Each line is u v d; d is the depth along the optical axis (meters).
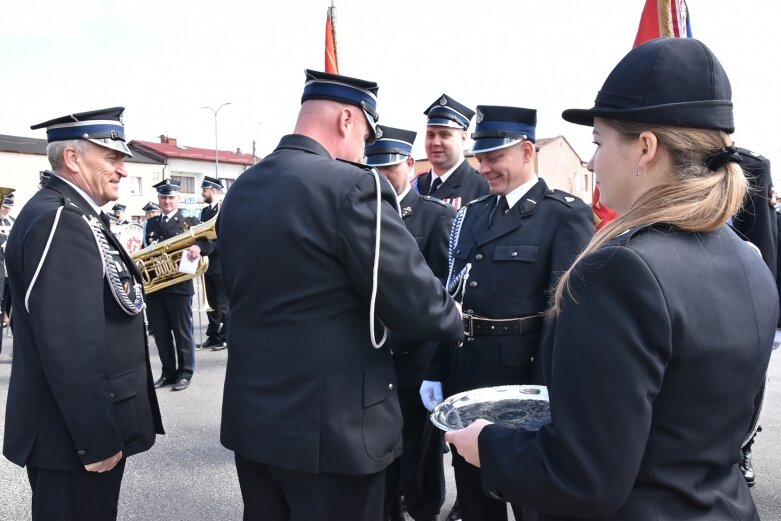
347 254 1.49
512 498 0.96
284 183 1.54
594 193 2.81
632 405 0.81
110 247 2.02
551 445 0.89
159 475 3.38
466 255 2.40
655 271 0.84
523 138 2.26
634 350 0.81
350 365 1.53
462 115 3.99
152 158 35.94
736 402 0.90
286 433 1.51
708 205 0.89
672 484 0.87
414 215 3.02
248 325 1.60
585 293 0.88
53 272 1.75
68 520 1.85
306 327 1.51
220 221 1.72
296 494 1.56
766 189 2.98
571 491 0.85
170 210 6.92
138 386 2.06
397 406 1.66
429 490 2.76
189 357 5.30
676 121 0.89
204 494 3.13
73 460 1.82
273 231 1.51
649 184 0.95
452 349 2.46
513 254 2.21
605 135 0.98
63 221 1.80
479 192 4.06
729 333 0.87
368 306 1.57
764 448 3.62
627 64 0.96
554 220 2.20
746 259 0.96
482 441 1.03
